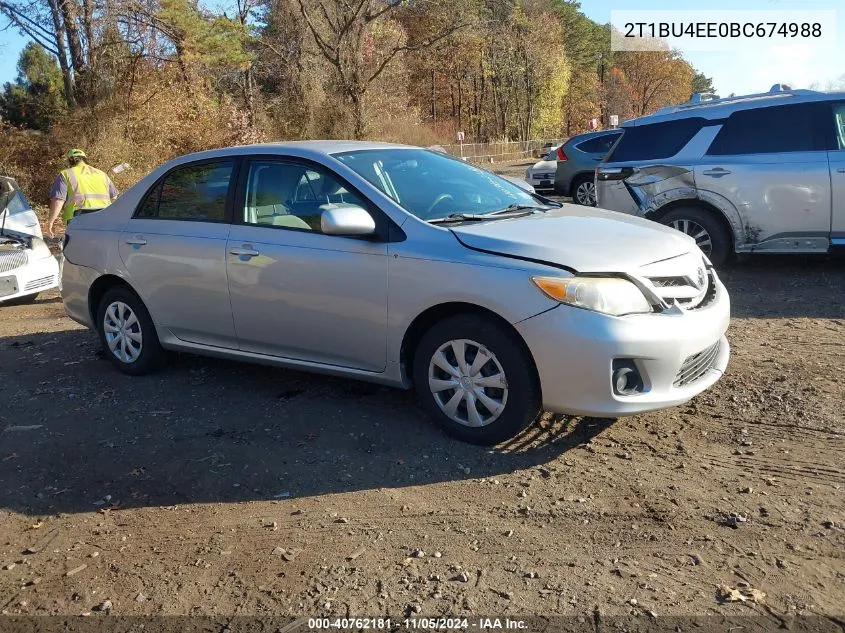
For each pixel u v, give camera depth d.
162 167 5.48
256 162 4.91
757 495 3.43
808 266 8.03
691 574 2.89
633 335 3.63
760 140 7.49
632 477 3.67
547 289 3.67
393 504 3.56
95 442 4.48
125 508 3.70
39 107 20.02
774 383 4.71
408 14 34.66
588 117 66.19
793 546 3.02
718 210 7.69
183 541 3.36
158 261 5.24
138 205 5.54
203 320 5.09
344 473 3.89
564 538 3.19
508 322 3.80
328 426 4.48
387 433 4.32
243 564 3.14
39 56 43.31
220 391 5.23
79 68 19.62
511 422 3.89
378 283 4.18
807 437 3.96
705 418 4.29
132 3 19.28
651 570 2.93
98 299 5.90
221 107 21.55
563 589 2.85
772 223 7.42
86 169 8.84
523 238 3.95
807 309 6.45
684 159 7.81
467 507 3.49
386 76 33.75
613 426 4.24
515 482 3.69
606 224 4.35
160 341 5.44
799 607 2.66
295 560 3.15
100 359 6.22
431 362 4.12
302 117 27.28
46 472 4.13
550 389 3.74
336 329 4.41
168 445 4.38
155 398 5.17
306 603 2.86
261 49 28.94
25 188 17.89
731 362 5.16
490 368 3.94
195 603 2.91
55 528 3.55
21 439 4.58
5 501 3.83
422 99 50.06
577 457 3.91
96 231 5.71
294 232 4.57
